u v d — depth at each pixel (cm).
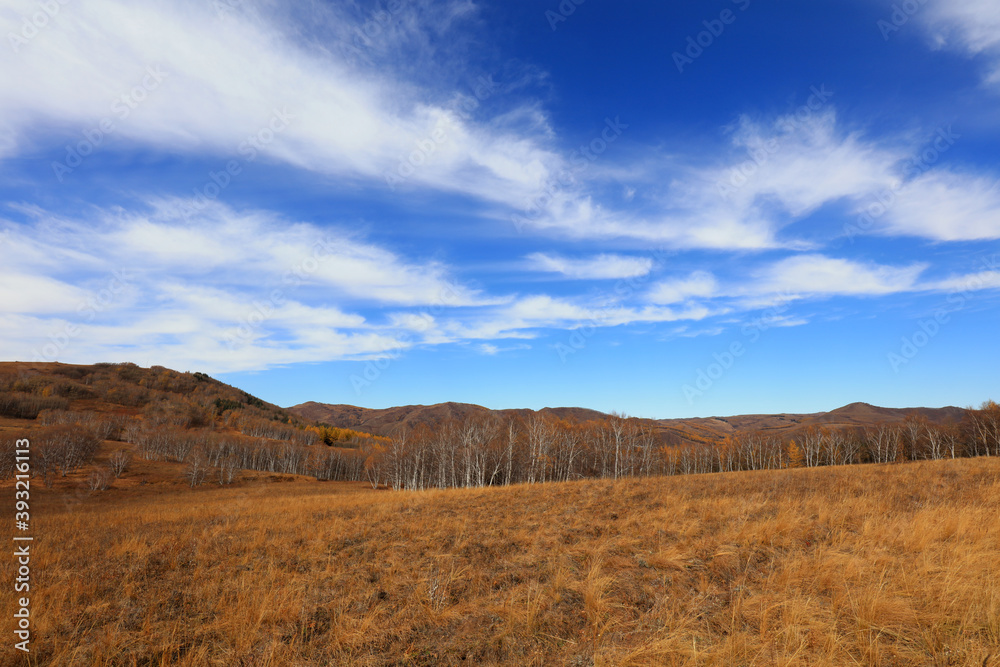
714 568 728
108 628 641
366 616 643
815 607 554
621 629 561
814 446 7600
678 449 8150
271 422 17050
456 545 989
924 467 2006
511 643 544
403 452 6925
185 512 2122
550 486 2089
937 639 473
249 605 699
